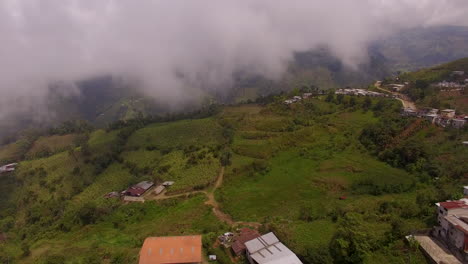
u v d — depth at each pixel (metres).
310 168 91.25
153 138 144.12
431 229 44.72
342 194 74.25
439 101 117.12
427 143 86.25
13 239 84.44
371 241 43.22
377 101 132.88
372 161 88.75
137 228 70.75
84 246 63.06
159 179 104.31
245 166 97.56
